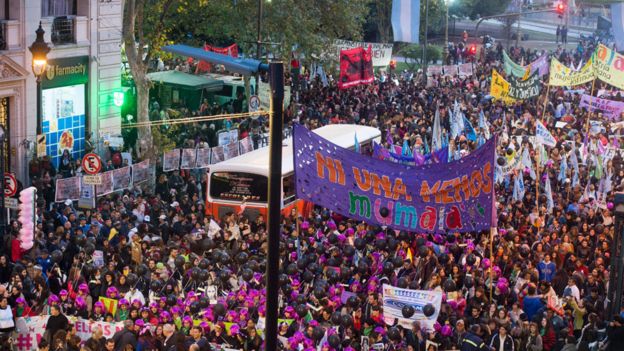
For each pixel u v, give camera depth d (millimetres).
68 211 26500
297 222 25656
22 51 33344
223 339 19188
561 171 31734
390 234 25719
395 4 52969
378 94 50719
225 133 37406
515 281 23125
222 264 22609
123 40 38125
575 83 40156
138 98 36344
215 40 53250
